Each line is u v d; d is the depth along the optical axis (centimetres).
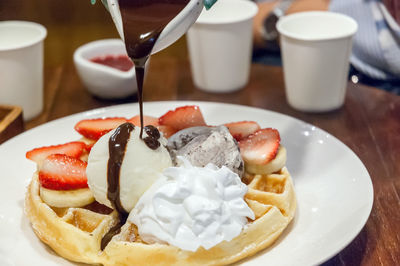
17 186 50
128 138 42
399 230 46
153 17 42
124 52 70
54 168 45
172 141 47
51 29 92
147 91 68
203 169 43
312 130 54
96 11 92
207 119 57
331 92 62
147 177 42
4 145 53
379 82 80
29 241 44
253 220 44
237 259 41
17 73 60
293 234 44
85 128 51
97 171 43
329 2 84
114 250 41
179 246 40
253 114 57
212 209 40
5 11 90
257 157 47
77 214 44
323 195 48
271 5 87
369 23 78
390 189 51
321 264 42
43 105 65
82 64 64
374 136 59
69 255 42
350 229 42
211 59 66
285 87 66
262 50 90
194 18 42
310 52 60
